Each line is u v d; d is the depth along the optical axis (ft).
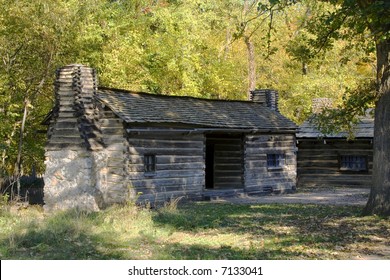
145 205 64.18
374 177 49.47
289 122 89.25
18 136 83.35
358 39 55.93
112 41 91.86
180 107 74.95
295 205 63.87
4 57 75.05
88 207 62.34
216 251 35.55
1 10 70.64
